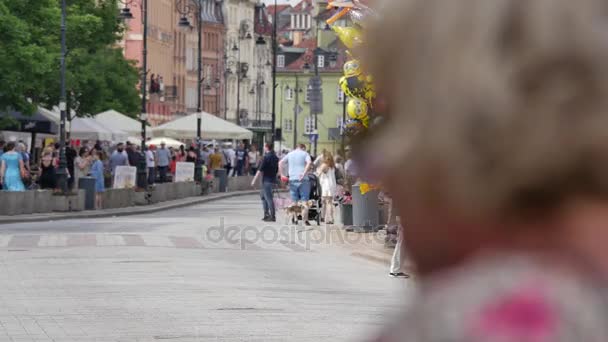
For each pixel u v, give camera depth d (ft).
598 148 9.09
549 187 9.20
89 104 364.38
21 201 231.91
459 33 9.32
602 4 9.20
